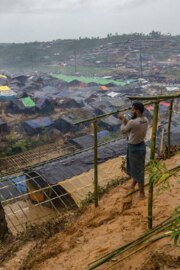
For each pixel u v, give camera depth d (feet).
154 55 447.42
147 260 13.82
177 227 8.73
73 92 219.00
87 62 453.17
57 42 602.03
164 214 17.88
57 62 500.74
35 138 133.90
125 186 23.44
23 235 23.49
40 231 22.65
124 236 17.19
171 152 27.63
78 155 57.06
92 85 266.57
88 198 25.71
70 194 41.98
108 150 57.36
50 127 140.97
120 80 289.33
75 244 18.37
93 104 171.42
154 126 13.69
